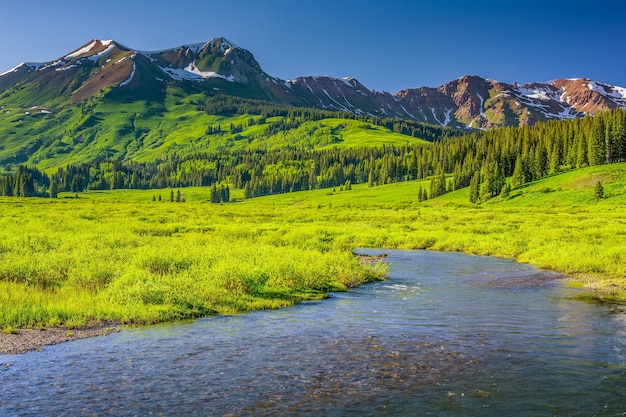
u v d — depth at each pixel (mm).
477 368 12367
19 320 16703
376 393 10688
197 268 25703
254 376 11734
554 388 10984
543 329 16578
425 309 20328
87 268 24094
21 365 12508
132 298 19766
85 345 14508
